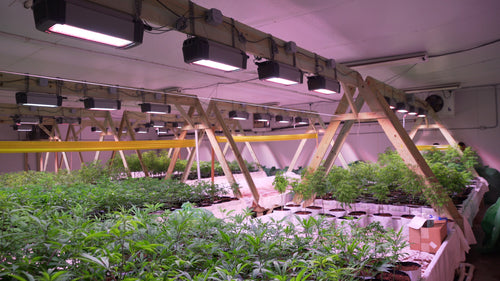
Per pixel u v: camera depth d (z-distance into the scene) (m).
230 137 7.19
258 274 2.46
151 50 6.12
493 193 10.58
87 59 6.64
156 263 2.35
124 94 7.06
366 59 7.04
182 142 8.06
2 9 4.21
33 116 10.26
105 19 2.59
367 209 6.13
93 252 2.35
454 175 6.41
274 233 3.25
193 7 3.30
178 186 6.56
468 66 8.16
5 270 1.98
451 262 4.42
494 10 4.68
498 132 11.38
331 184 6.04
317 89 5.16
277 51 4.23
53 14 2.32
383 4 4.41
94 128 14.05
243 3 4.25
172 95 7.62
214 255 2.93
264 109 11.92
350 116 6.16
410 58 6.70
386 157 8.33
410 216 5.63
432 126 11.29
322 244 2.87
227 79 8.92
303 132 15.77
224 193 7.08
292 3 4.30
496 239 5.71
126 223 2.58
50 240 2.18
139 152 9.77
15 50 5.91
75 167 17.50
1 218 2.77
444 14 4.79
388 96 8.16
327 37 5.64
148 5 2.93
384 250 2.88
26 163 15.59
